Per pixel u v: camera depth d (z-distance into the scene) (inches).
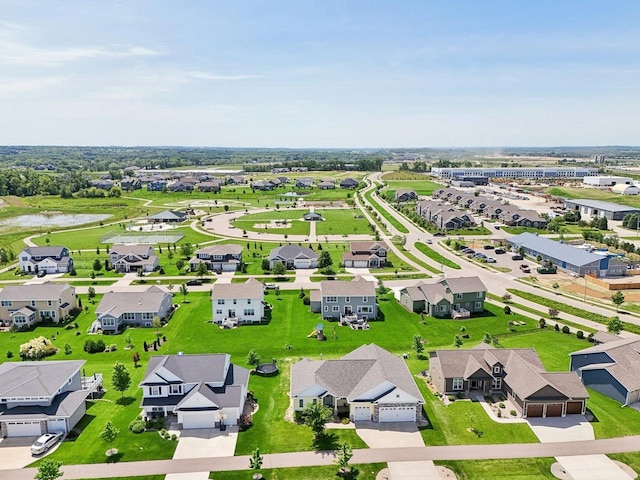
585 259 4864.7
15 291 3609.7
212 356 2461.9
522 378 2370.8
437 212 7475.4
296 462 1945.1
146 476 1859.0
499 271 4985.2
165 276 4822.8
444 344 3164.4
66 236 6801.2
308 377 2395.4
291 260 5113.2
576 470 1891.0
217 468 1909.4
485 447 2043.6
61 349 3105.3
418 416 2263.8
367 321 3582.7
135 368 2819.9
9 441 2095.2
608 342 2815.0
